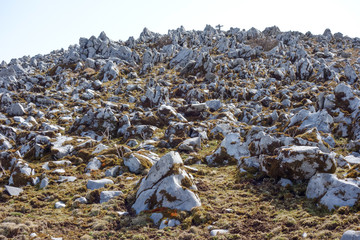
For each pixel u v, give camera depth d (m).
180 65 65.94
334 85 42.75
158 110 34.31
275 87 46.72
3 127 30.58
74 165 21.92
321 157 14.65
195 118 35.22
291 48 72.44
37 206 15.26
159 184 14.40
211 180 17.69
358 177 14.02
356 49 78.62
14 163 20.62
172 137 26.11
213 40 89.31
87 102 42.59
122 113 35.41
